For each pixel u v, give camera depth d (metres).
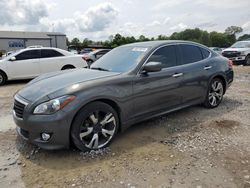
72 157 3.44
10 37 50.00
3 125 4.76
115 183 2.86
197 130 4.32
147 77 4.05
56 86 3.51
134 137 4.07
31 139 3.34
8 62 9.80
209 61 5.30
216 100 5.61
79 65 10.88
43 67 10.25
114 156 3.46
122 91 3.74
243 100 6.29
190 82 4.79
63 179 2.95
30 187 2.81
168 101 4.46
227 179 2.89
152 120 4.82
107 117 3.62
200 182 2.84
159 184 2.82
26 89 3.74
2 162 3.35
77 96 3.31
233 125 4.54
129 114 3.90
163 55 4.46
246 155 3.43
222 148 3.64
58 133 3.22
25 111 3.30
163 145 3.77
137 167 3.18
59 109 3.21
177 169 3.11
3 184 2.87
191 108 5.56
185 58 4.85
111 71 4.12
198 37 79.94
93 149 3.55
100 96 3.49
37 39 52.81
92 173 3.06
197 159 3.34
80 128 3.38
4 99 7.03
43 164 3.29
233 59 15.93
